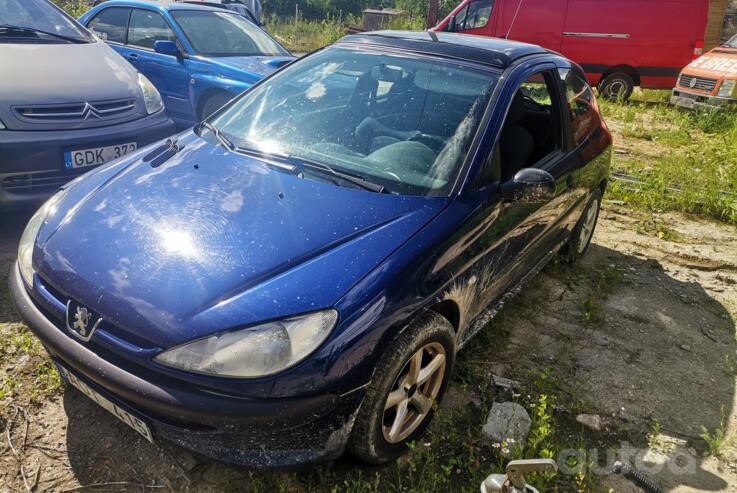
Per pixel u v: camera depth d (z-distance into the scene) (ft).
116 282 7.09
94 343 7.05
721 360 11.78
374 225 7.97
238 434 6.67
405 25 64.39
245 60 20.79
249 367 6.49
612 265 15.47
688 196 19.52
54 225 8.33
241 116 10.71
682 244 17.03
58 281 7.43
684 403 10.36
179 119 21.33
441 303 8.39
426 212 8.34
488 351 11.12
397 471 8.19
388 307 7.23
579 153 12.62
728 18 58.65
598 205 15.28
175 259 7.25
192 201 8.25
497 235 9.38
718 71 33.32
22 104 12.63
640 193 20.17
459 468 8.30
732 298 14.29
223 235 7.60
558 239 13.14
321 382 6.70
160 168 9.23
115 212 8.16
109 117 13.92
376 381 7.26
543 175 9.12
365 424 7.36
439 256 8.00
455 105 9.82
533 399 9.81
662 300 13.88
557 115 12.03
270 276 7.09
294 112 10.44
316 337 6.69
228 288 6.91
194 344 6.56
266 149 9.64
